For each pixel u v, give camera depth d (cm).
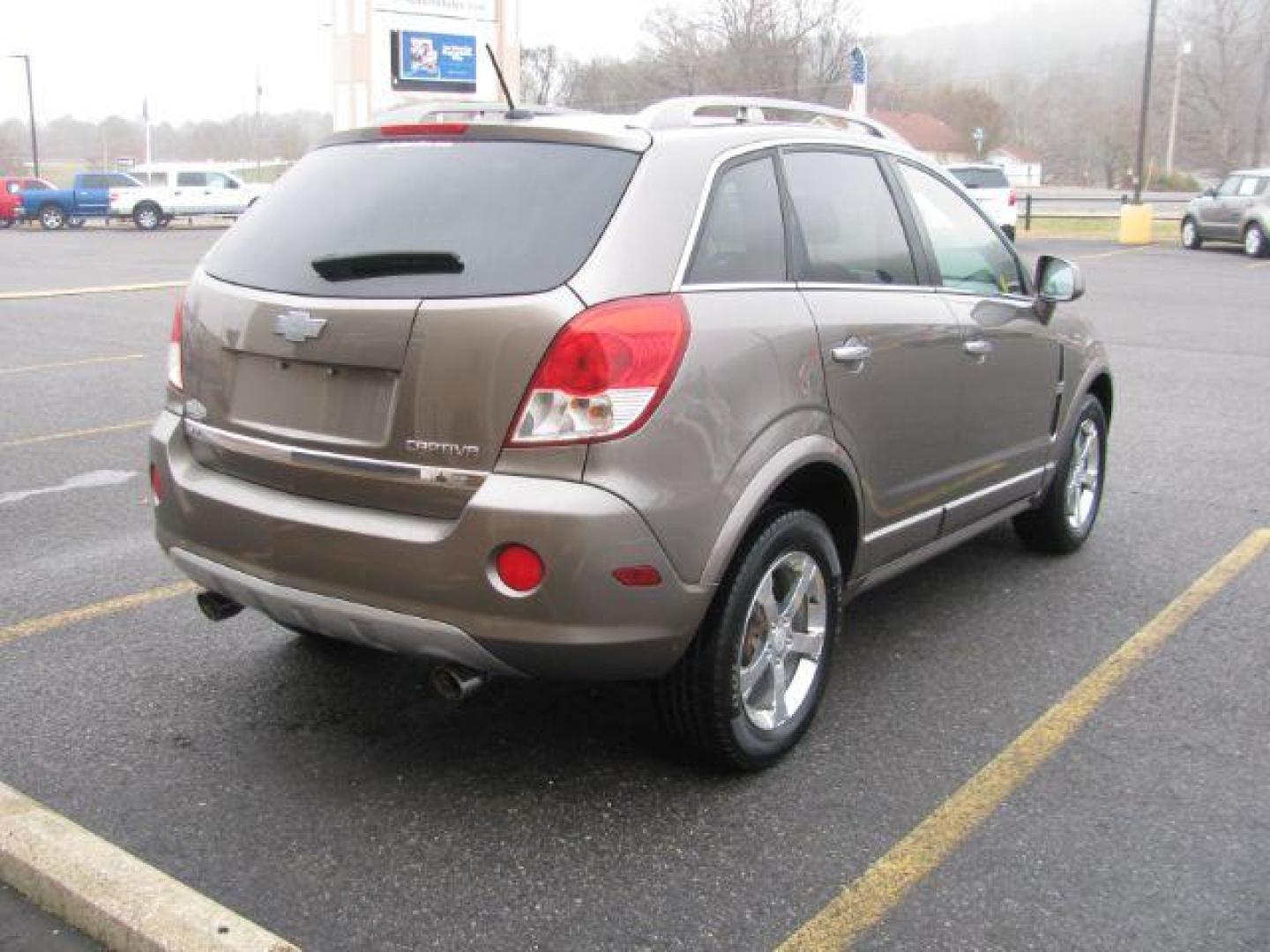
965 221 493
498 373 316
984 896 315
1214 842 341
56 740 392
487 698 427
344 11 2316
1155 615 514
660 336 322
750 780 373
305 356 343
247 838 337
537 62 6053
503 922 303
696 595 333
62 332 1368
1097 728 410
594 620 317
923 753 391
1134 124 8650
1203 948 295
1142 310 1630
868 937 298
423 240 340
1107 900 314
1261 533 631
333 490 342
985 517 503
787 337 363
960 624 502
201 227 4088
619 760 384
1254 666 462
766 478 349
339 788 365
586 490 313
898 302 422
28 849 308
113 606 510
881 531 421
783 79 5931
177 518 380
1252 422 918
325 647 468
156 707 417
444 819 349
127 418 898
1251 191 2577
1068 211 4272
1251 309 1642
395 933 298
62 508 657
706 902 312
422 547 322
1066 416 555
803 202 396
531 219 335
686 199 347
